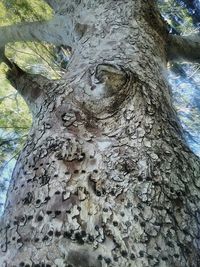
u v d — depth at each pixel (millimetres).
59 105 928
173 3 2475
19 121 2264
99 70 926
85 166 790
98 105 896
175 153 854
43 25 1524
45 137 874
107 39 1162
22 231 718
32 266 660
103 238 680
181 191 789
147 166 795
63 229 693
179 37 1492
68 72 1076
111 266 652
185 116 2426
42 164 813
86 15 1312
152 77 1041
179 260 694
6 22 2240
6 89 2297
